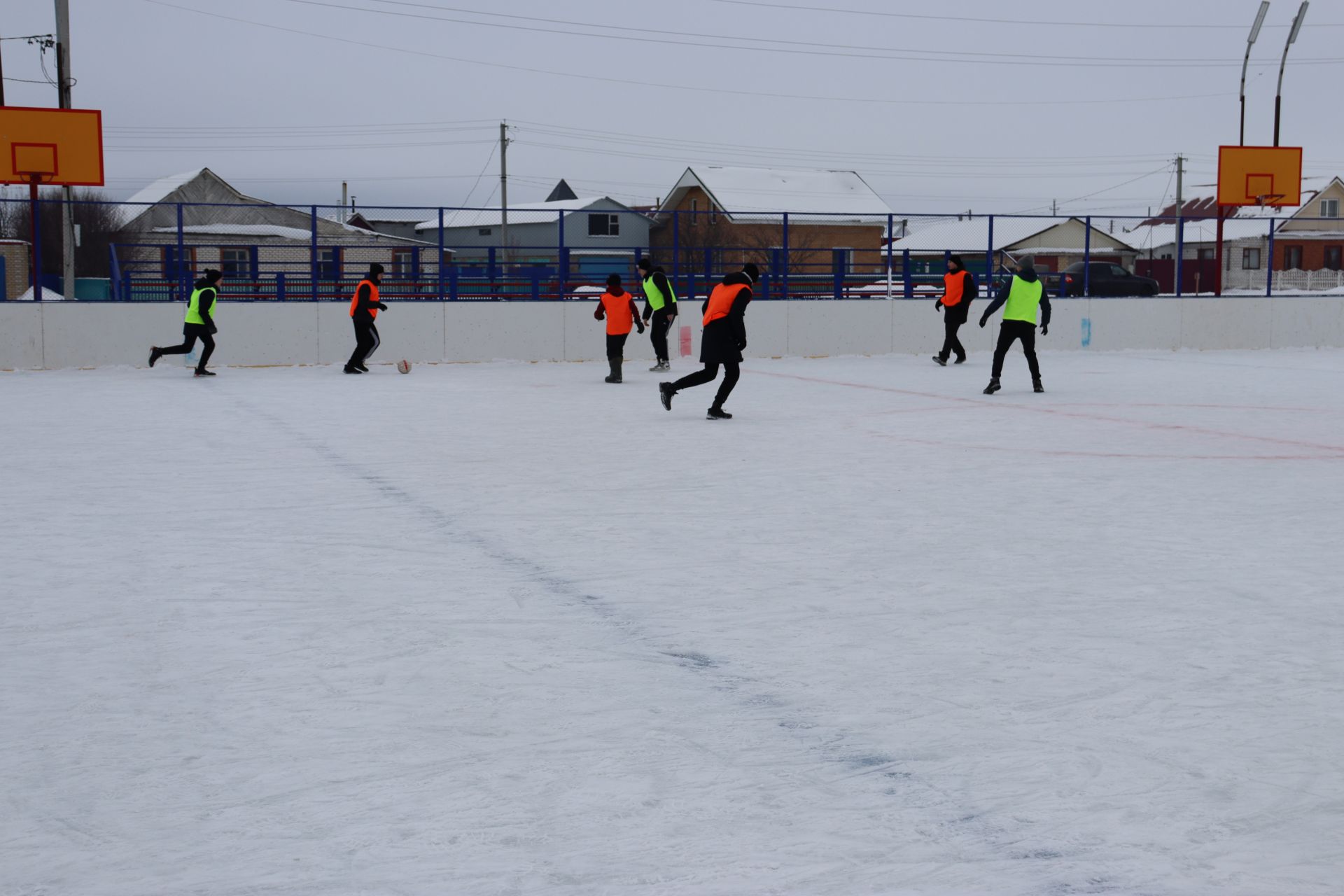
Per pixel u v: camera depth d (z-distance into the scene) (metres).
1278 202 27.89
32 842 3.28
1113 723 4.12
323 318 22.02
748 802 3.50
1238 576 6.25
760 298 26.14
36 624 5.38
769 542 7.11
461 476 9.62
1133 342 26.69
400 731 4.07
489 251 25.48
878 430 12.62
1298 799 3.52
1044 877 3.05
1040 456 10.74
